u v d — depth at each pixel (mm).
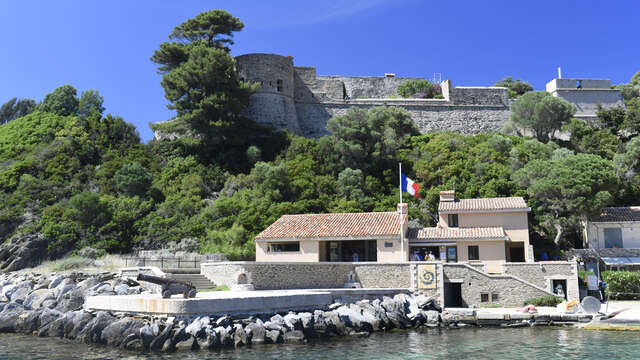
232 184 60406
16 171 64562
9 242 53219
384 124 68188
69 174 64750
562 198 46406
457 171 59188
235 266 34438
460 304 37250
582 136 68062
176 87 68125
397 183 61406
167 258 43906
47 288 36312
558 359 21875
